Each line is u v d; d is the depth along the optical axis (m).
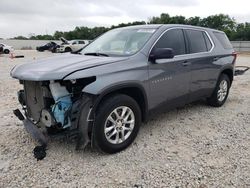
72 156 3.74
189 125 4.96
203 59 5.23
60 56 4.36
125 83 3.73
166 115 5.50
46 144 3.68
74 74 3.37
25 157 3.71
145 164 3.56
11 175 3.29
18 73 3.74
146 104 4.15
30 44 63.16
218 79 5.86
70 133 3.50
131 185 3.12
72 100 3.61
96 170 3.41
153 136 4.43
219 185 3.10
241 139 4.35
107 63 3.72
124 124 3.88
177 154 3.83
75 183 3.15
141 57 4.09
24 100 4.23
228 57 6.09
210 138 4.38
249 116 5.53
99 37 5.31
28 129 3.89
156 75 4.22
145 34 4.52
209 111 5.82
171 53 4.09
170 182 3.16
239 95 7.49
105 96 3.70
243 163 3.57
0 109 5.89
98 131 3.57
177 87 4.70
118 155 3.79
